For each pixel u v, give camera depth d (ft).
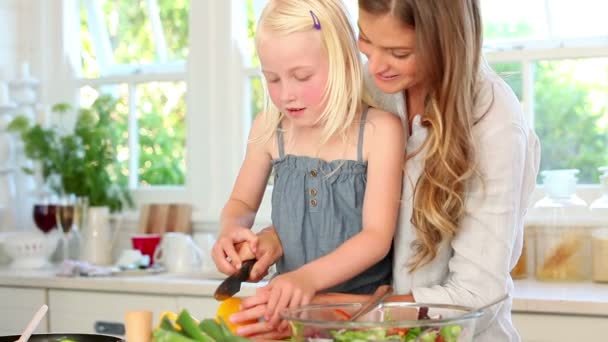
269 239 5.75
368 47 5.16
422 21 4.93
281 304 4.91
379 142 5.55
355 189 5.65
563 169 11.19
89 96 13.58
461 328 3.98
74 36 13.66
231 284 5.15
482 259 5.17
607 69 10.93
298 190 5.76
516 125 5.28
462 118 5.12
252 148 6.09
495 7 11.33
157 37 13.33
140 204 13.16
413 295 5.13
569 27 11.02
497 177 5.18
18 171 13.41
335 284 5.17
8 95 13.39
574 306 8.34
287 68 5.34
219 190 12.46
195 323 4.31
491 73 5.57
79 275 10.94
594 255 9.73
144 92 13.37
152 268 11.33
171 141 13.26
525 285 9.57
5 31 13.44
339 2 5.54
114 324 10.50
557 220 9.91
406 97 5.81
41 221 12.12
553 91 11.14
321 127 5.71
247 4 12.51
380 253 5.31
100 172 12.69
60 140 12.76
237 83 12.37
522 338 8.61
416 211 5.28
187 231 12.35
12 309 11.20
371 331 3.87
